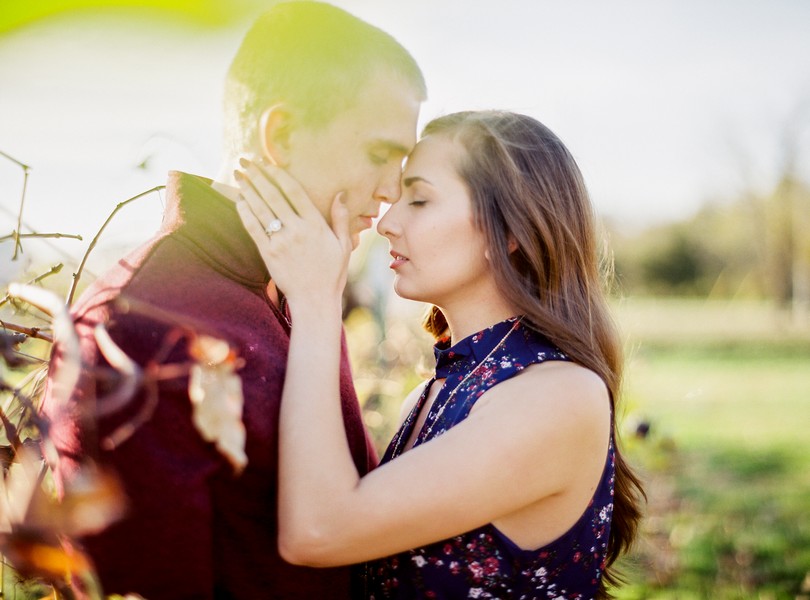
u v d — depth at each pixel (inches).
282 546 50.3
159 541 46.3
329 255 54.8
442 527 50.8
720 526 170.4
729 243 1049.5
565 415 54.0
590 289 65.3
